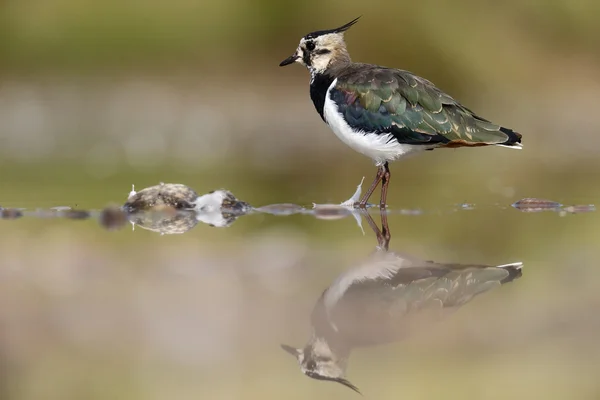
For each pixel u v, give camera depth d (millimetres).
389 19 25391
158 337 6898
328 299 7855
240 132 23188
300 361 6402
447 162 20219
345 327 7117
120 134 23062
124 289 8188
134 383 6109
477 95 25922
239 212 12914
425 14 25734
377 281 8516
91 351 6586
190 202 12984
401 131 12461
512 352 6660
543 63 27328
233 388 6020
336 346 6738
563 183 16609
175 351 6598
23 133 23141
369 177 17469
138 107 24422
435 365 6391
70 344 6695
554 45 27688
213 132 23250
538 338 6855
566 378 6168
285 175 17656
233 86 25531
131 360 6477
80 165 19109
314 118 24281
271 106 24781
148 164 19438
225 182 16500
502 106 25828
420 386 6023
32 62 25406
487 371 6297
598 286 8359
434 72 25531
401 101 12477
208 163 19625
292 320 7219
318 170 18484
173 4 26344
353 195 13992
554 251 10008
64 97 24875
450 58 25703
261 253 9836
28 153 20812
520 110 25609
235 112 24375
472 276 8773
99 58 25781
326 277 8664
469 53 26047
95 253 9820
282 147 21828
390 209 13258
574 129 24281
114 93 25078
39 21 25688
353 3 25484
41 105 24484
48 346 6660
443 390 5973
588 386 5988
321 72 14141
